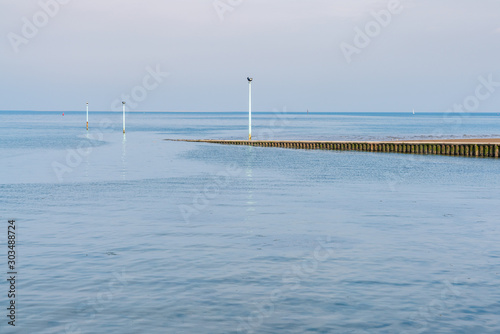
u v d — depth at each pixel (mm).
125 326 13125
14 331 12820
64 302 14680
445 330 12867
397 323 13273
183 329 12938
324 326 13102
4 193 36812
